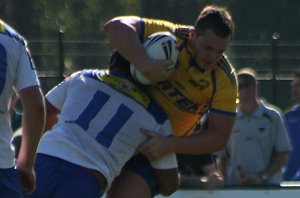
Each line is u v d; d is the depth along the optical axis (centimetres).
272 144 2291
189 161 2073
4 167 1395
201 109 1602
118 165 1566
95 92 1576
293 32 6284
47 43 3934
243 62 4122
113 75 1588
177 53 1526
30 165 1422
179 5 5941
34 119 1406
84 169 1545
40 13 6091
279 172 2286
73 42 3925
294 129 2566
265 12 6303
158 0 6122
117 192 1584
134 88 1577
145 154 1572
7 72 1389
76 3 6525
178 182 1645
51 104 1636
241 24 6228
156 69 1499
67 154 1555
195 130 1855
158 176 1612
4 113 1395
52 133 1582
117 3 6600
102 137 1555
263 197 2136
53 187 1545
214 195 2095
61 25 6091
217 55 1524
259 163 2283
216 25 1500
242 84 2283
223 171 2291
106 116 1559
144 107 1570
